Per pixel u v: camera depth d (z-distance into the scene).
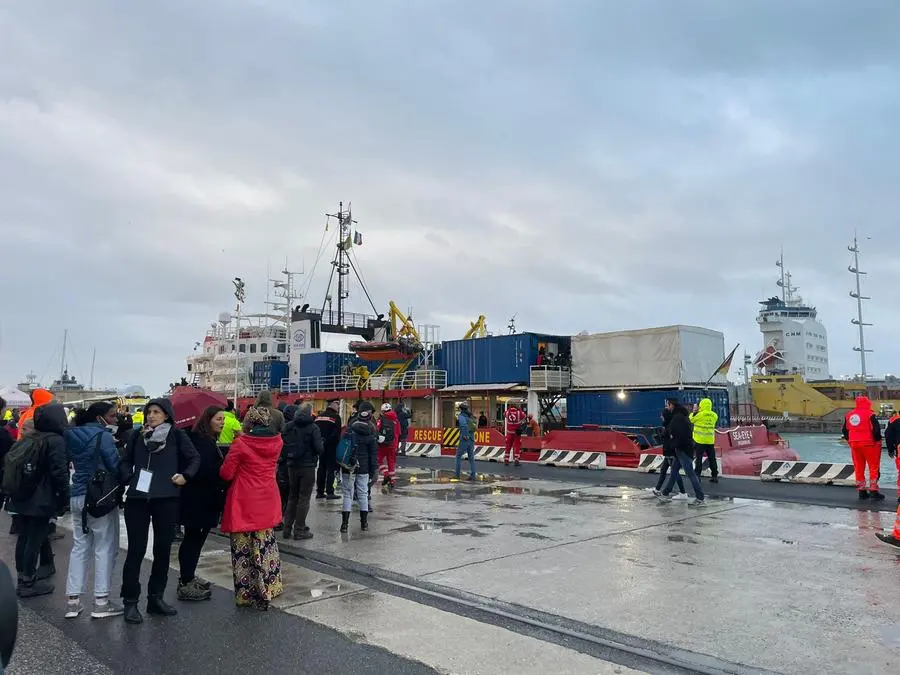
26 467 5.99
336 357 38.38
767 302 79.56
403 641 4.67
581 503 11.35
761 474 14.26
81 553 5.46
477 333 37.75
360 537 8.51
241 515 5.50
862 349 76.69
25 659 4.46
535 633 4.89
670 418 11.88
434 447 23.22
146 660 4.42
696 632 4.81
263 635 4.85
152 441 5.32
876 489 11.36
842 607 5.36
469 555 7.40
